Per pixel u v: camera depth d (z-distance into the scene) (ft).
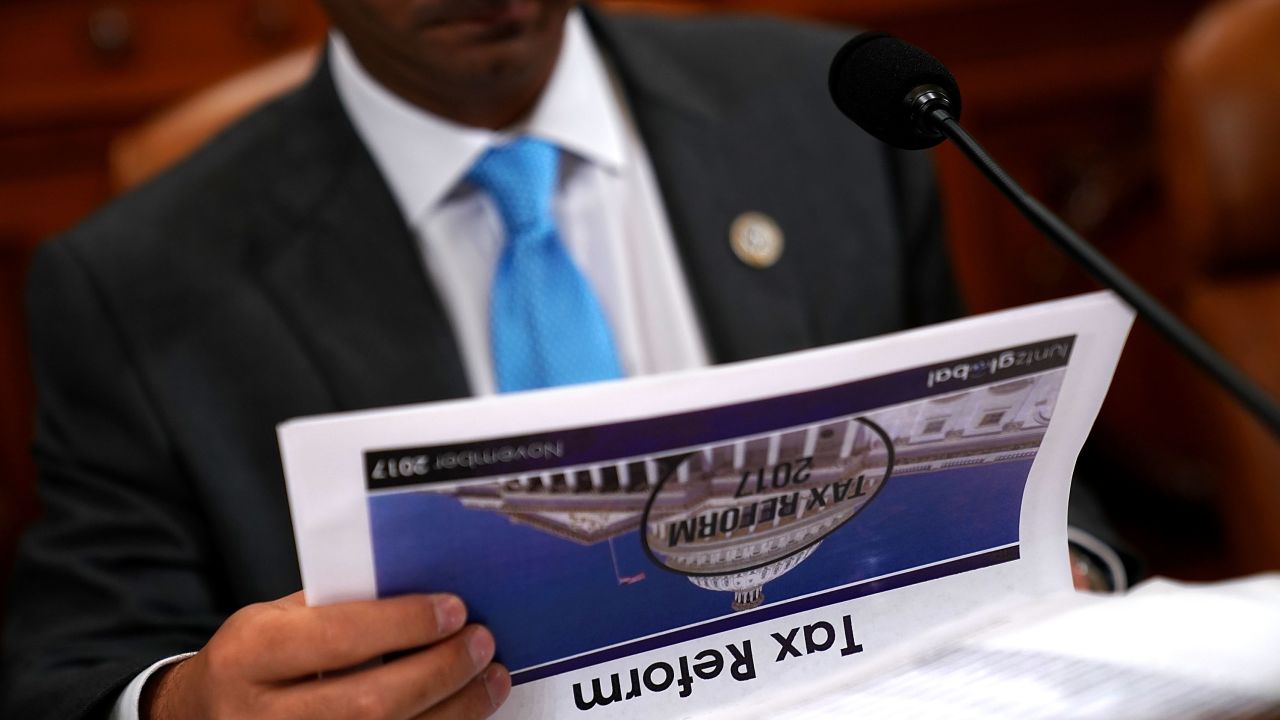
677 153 3.70
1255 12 4.63
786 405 1.97
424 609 1.94
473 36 3.20
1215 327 4.63
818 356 1.96
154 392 3.34
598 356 3.47
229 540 3.28
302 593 2.13
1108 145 7.26
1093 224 7.10
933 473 2.13
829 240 3.66
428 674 1.95
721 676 2.11
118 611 3.20
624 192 3.73
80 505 3.35
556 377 3.46
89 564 3.27
